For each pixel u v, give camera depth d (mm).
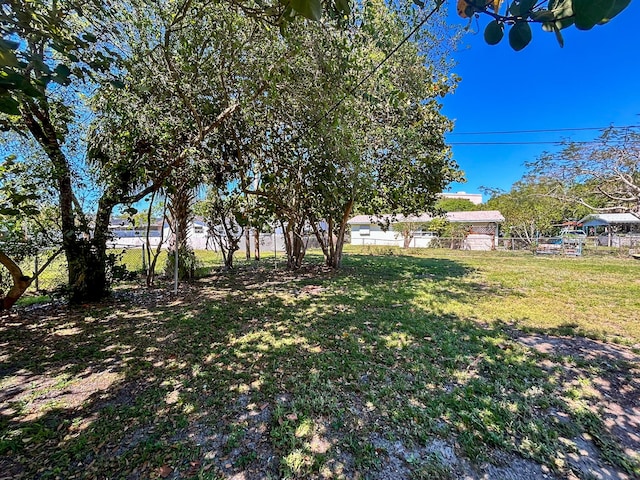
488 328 3986
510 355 3141
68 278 5594
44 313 4812
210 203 9039
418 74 4914
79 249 5371
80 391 2557
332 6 1414
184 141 5973
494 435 1964
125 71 4254
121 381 2711
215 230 10109
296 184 7238
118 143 5043
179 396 2459
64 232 5062
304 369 2871
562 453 1828
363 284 7051
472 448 1863
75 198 5234
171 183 6508
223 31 3748
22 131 4488
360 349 3303
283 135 6102
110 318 4559
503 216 19359
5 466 1757
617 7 597
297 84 4164
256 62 4031
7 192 3934
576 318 4434
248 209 7820
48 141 4547
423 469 1719
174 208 7707
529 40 736
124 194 5617
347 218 9586
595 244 17375
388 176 7980
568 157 11203
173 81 4441
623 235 16625
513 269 9383
